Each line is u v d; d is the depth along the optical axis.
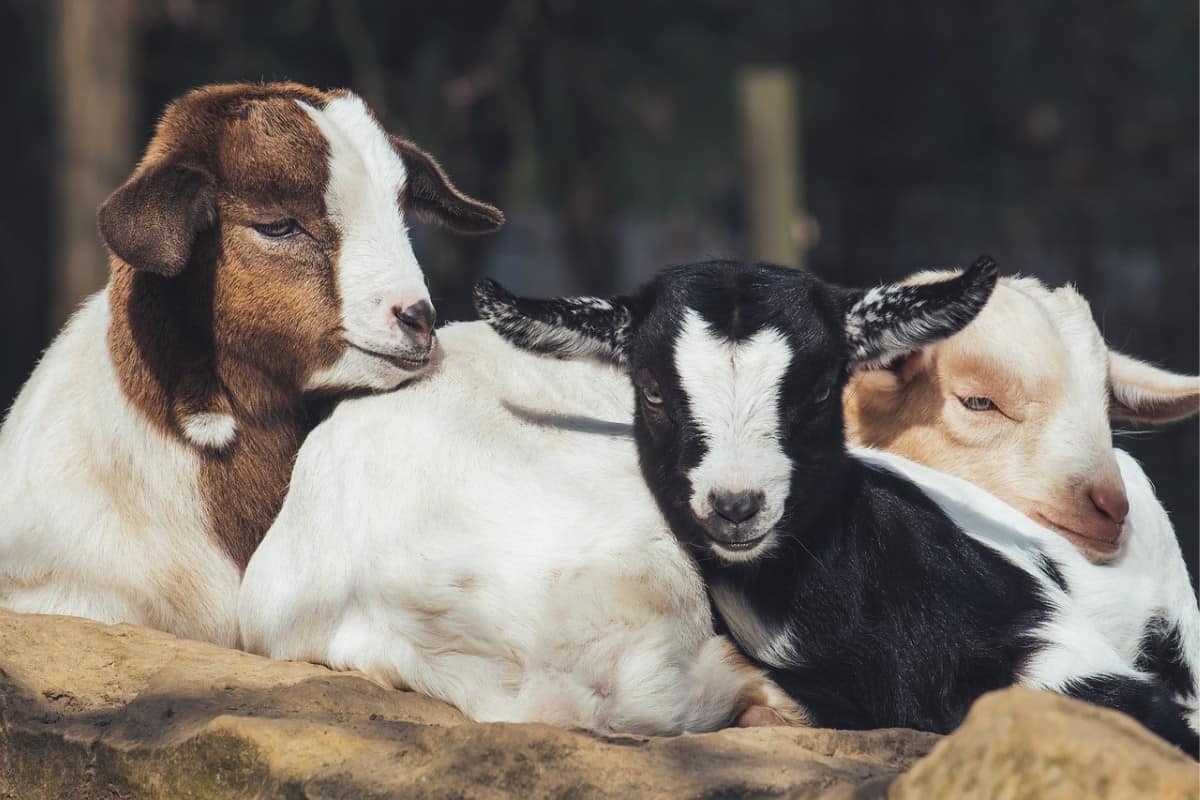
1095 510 9.21
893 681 8.38
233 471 9.20
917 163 31.03
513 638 7.84
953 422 9.53
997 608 8.52
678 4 28.88
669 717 7.89
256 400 9.16
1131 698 8.29
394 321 8.80
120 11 23.91
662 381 8.13
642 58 28.23
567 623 7.78
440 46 26.77
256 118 9.04
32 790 7.89
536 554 7.94
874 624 8.39
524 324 8.40
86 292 23.75
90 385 9.36
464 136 26.77
